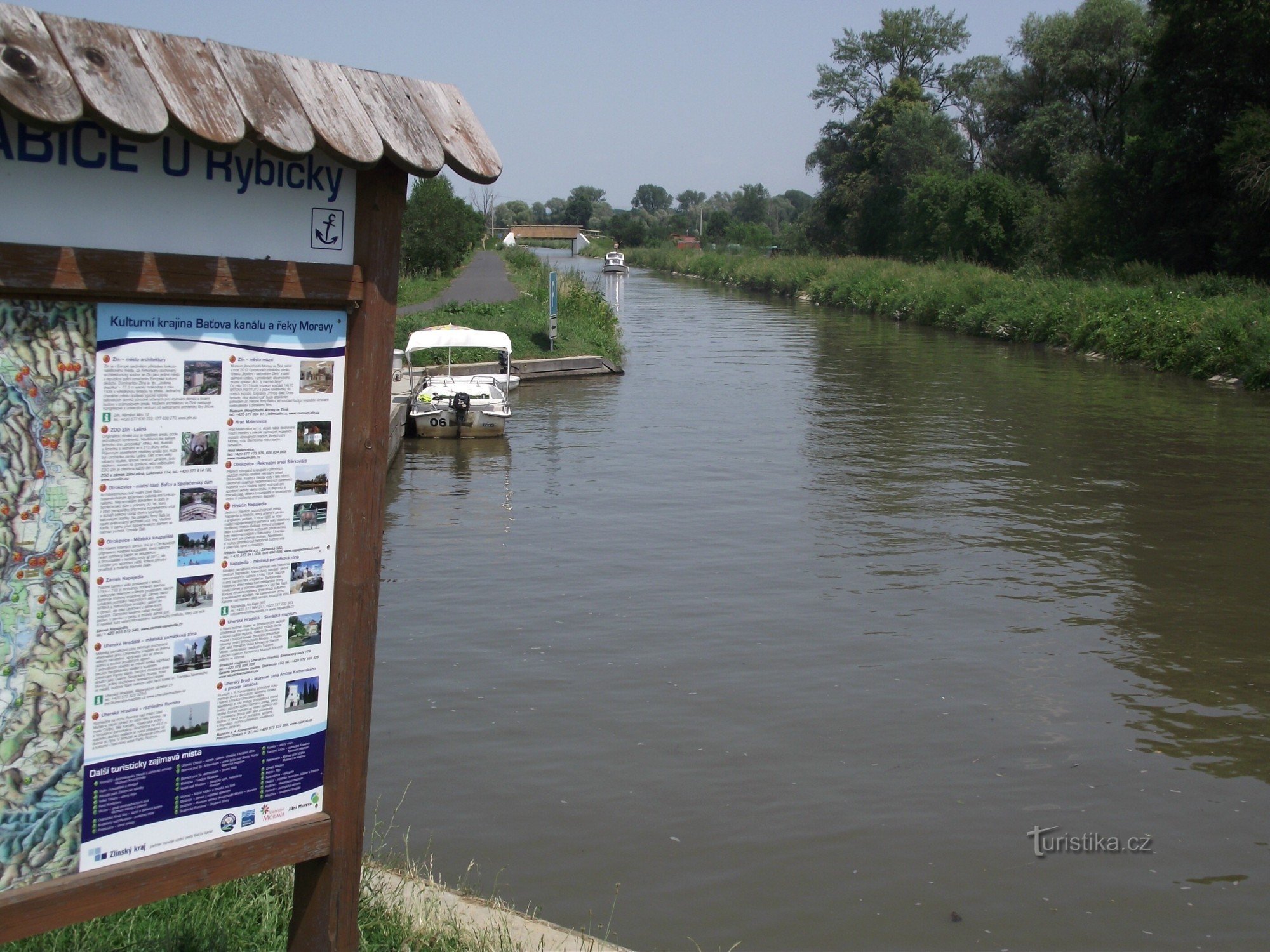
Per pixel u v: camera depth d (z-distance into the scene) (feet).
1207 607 39.06
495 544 46.24
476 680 31.86
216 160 9.37
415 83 10.48
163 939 12.41
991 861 23.24
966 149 244.63
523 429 73.36
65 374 8.95
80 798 9.40
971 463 62.59
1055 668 33.53
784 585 41.01
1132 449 66.64
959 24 256.73
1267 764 27.78
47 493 8.98
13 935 9.14
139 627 9.52
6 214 8.50
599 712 29.86
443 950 13.91
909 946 20.26
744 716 29.76
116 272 8.90
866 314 174.70
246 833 10.27
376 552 10.62
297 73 9.57
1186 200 138.62
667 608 38.29
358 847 10.91
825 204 264.93
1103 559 44.57
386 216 10.21
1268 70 128.36
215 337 9.59
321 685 10.55
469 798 25.18
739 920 20.92
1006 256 186.19
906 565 43.52
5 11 8.11
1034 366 107.55
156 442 9.39
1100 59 183.73
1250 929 21.17
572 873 22.30
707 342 129.29
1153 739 29.04
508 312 111.86
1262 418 77.15
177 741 9.82
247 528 9.96
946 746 28.32
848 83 263.49
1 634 8.91
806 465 62.08
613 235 481.46
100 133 8.81
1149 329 107.55
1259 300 105.70
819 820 24.57
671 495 55.11
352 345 10.31
